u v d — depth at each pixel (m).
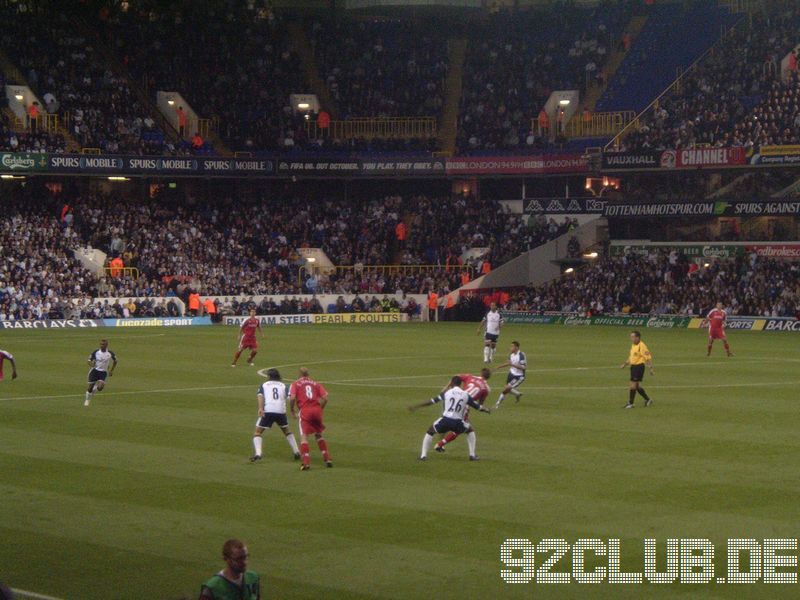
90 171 78.19
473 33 97.31
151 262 77.94
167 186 86.38
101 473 23.02
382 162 85.81
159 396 35.53
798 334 65.75
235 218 84.31
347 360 48.31
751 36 86.50
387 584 15.46
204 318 75.25
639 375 32.94
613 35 94.06
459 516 19.17
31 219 76.88
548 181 87.81
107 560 16.64
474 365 46.38
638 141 82.25
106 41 89.38
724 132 79.44
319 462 24.25
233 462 24.25
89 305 71.81
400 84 92.81
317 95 91.75
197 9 91.50
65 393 36.22
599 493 20.97
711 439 27.19
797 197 74.31
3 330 67.00
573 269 82.44
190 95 88.12
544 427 29.22
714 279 74.31
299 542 17.55
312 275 81.81
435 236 85.00
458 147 88.19
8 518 19.17
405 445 26.45
